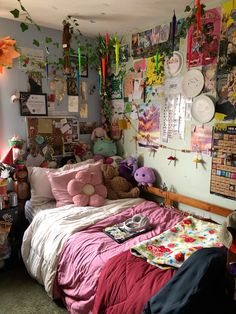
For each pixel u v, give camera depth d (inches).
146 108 105.2
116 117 120.1
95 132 120.2
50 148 110.0
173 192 98.2
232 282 43.2
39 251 79.0
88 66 117.6
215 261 45.7
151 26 99.0
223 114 79.7
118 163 113.6
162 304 45.4
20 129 103.0
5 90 98.0
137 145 111.4
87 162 111.4
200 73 84.2
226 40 76.9
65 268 71.0
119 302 54.4
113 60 117.0
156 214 85.6
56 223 80.1
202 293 42.7
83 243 70.7
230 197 80.2
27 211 96.6
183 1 79.2
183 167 94.0
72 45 111.3
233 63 75.9
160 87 98.4
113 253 66.2
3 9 86.0
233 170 78.7
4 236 87.4
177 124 94.2
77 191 94.1
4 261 90.4
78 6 83.0
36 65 103.3
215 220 86.0
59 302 76.3
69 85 112.8
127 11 86.8
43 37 103.6
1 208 90.2
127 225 78.7
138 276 56.7
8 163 97.9
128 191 105.7
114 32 108.6
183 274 47.6
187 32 87.1
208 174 86.1
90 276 63.7
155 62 99.0
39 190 97.3
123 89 114.6
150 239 69.3
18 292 80.4
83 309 63.5
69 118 113.9
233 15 74.7
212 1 79.0
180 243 67.6
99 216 85.3
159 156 102.4
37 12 88.4
